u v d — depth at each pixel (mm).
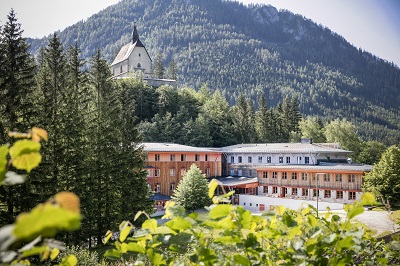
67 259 1781
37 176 23047
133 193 31484
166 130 74688
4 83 25109
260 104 97125
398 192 30125
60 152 25797
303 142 59188
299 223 2398
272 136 94688
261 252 2061
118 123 34188
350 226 2047
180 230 2010
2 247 771
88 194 27031
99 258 14617
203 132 76938
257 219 2143
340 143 72812
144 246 2074
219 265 1912
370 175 33812
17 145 1274
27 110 25203
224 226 1927
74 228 842
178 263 1956
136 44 123875
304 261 2008
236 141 84062
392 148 32594
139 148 34250
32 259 9742
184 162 55406
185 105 88438
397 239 2891
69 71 41250
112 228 28516
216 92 106125
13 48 27531
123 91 48062
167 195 53406
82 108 36312
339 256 2102
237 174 59094
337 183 42281
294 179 46219
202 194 38406
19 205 21234
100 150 30109
